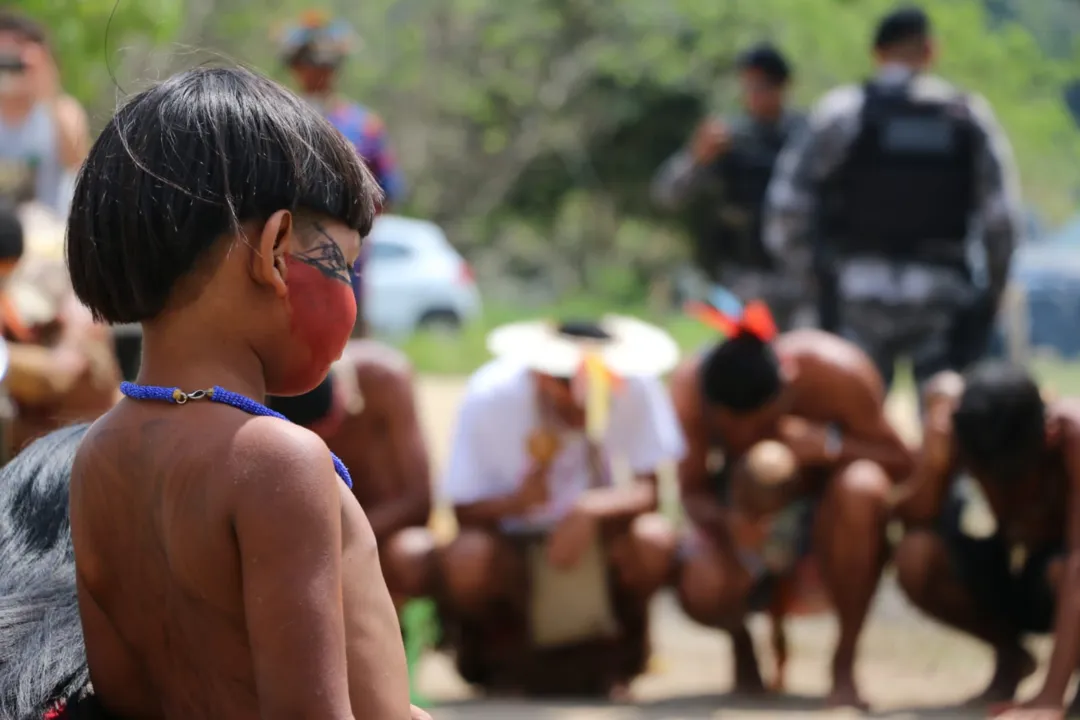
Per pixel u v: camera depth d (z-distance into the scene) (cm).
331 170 345
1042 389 1017
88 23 1883
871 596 1065
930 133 1332
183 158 334
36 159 1234
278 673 316
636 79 5166
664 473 1794
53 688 381
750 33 5125
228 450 325
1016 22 7656
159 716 363
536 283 5538
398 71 5369
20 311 941
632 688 1102
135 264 336
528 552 1075
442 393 2714
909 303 1331
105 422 346
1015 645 1088
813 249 1376
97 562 350
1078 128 6838
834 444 1095
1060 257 3167
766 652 1298
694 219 5241
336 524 326
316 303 342
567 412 1061
